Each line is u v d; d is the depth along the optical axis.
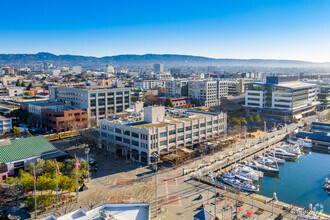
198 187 96.94
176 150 126.06
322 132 173.12
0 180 98.81
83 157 125.75
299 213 79.75
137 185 97.44
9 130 169.50
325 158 146.12
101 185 97.44
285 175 121.00
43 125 189.00
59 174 88.69
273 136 173.38
